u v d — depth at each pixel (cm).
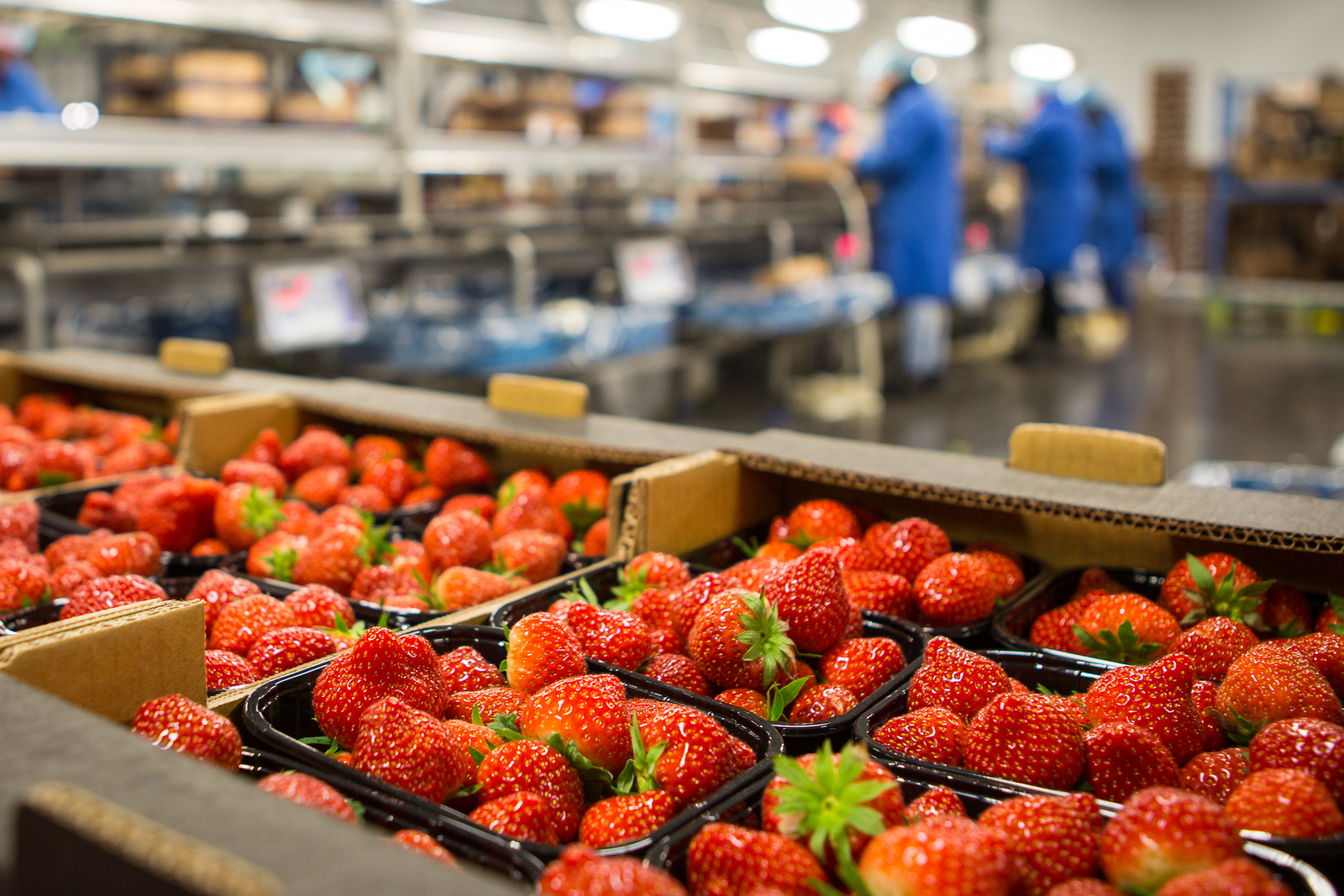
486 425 184
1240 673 100
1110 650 118
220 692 103
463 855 75
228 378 230
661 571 131
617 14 535
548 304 514
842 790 74
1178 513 129
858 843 73
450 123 497
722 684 109
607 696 90
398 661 96
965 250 844
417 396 212
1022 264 799
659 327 502
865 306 626
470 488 186
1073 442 149
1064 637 128
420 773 83
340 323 406
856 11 639
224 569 153
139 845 44
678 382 573
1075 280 895
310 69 452
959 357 816
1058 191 773
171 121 399
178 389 220
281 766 87
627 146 549
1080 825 76
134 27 386
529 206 540
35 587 134
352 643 115
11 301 333
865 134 731
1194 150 1348
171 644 95
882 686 105
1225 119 1009
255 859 50
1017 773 88
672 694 102
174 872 42
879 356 708
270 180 477
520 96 508
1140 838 70
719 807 81
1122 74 1368
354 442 208
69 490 181
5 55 450
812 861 73
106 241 369
